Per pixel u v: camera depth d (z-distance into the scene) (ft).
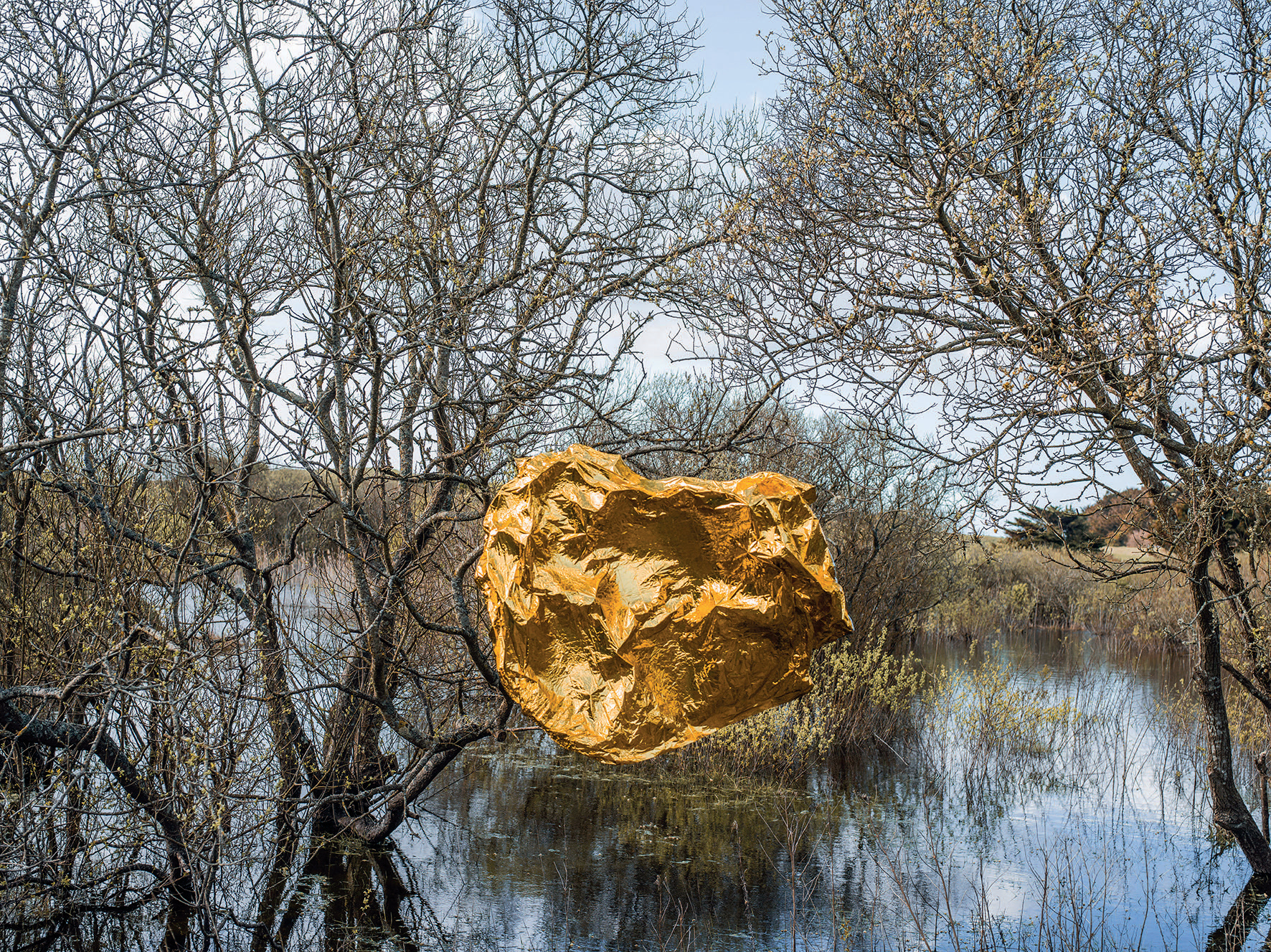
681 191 24.98
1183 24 20.84
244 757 19.03
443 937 18.15
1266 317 17.24
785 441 34.42
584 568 14.83
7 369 17.07
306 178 18.83
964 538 20.35
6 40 18.65
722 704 14.74
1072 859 23.41
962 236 19.74
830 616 14.52
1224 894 21.36
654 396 36.63
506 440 18.93
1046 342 18.74
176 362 16.05
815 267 21.17
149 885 18.79
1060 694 43.42
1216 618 21.90
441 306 18.62
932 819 26.61
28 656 18.54
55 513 19.38
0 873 15.65
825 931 18.81
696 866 22.29
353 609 21.16
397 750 26.30
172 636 15.57
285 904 19.36
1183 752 32.99
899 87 20.84
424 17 20.47
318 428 17.97
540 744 33.24
